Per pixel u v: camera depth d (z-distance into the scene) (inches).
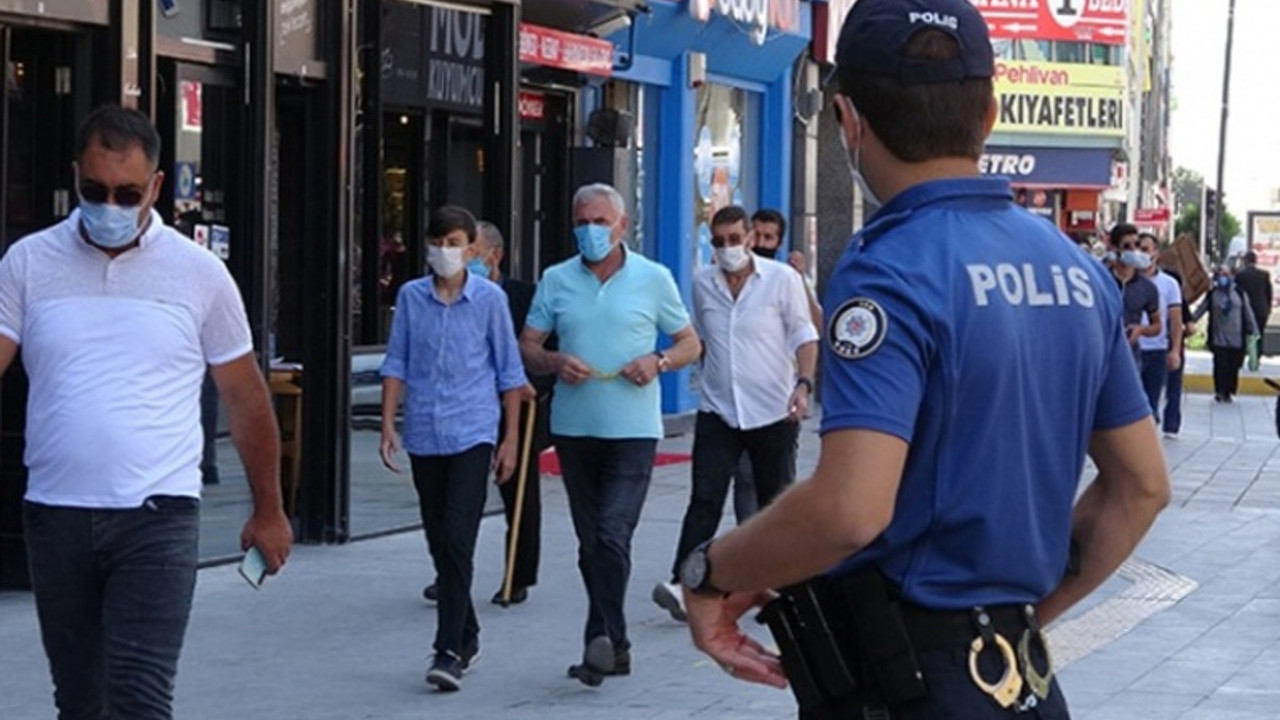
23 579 519.5
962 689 168.1
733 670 175.9
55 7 500.4
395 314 449.1
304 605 526.0
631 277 454.0
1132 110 3011.8
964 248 168.7
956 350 165.3
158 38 545.0
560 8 803.4
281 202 611.5
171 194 556.7
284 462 617.9
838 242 1286.9
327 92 605.6
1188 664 471.8
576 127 882.1
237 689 432.5
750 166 1115.3
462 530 436.1
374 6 642.2
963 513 167.3
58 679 288.2
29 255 283.4
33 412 282.0
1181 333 1076.5
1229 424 1245.1
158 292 282.7
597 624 444.1
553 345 465.4
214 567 571.2
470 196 692.7
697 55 994.7
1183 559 636.7
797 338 502.3
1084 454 176.7
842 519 160.6
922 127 170.7
